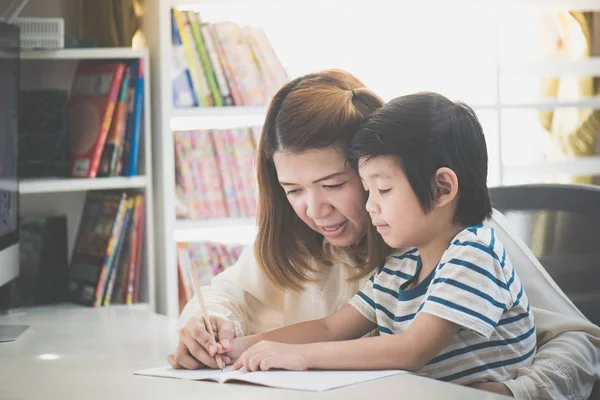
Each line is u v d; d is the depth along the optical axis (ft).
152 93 8.80
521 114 10.46
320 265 5.44
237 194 9.12
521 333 4.53
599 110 10.66
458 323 4.12
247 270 5.79
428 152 4.26
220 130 9.06
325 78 5.09
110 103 8.47
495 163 10.11
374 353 4.15
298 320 5.65
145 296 8.64
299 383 3.88
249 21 9.57
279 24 9.76
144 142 8.64
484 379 4.43
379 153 4.29
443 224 4.41
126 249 8.60
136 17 9.12
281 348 4.25
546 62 10.43
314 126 4.75
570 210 5.80
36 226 8.53
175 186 8.93
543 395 4.38
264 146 5.10
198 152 8.98
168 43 8.58
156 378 4.38
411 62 10.28
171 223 8.67
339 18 9.96
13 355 5.50
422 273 4.60
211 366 4.49
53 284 8.61
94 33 9.02
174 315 8.68
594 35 10.64
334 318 4.87
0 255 6.77
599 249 5.59
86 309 8.21
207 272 9.14
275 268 5.36
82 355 5.40
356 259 5.29
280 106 4.96
